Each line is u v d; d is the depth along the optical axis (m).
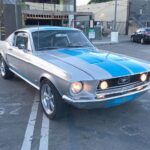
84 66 4.31
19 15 20.52
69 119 4.77
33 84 5.40
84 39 6.22
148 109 5.28
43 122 4.65
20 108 5.34
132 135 4.18
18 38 6.44
